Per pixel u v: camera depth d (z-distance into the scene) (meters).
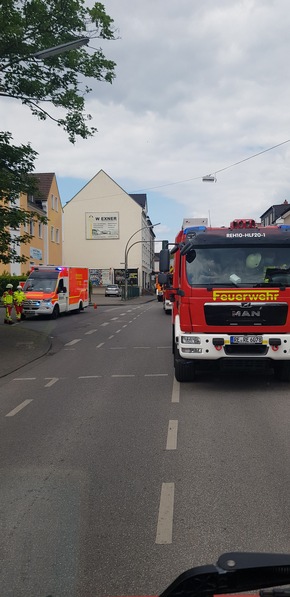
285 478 4.67
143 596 2.90
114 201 73.06
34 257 45.28
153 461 5.19
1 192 13.57
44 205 48.94
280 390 8.73
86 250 73.31
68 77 15.73
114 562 3.27
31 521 3.88
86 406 7.70
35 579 3.09
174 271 10.40
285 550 3.38
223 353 8.53
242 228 9.19
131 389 8.97
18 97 15.68
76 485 4.59
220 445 5.67
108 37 15.34
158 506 4.11
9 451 5.61
